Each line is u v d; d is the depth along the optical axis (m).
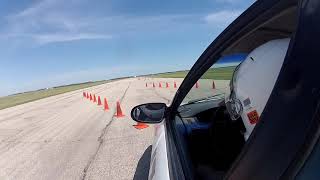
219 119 2.64
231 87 2.02
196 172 2.37
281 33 1.93
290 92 1.00
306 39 1.01
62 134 11.59
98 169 6.86
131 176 6.17
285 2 1.38
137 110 3.81
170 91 28.19
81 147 9.09
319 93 0.90
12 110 28.95
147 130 10.45
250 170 1.14
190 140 3.02
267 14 1.55
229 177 1.30
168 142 2.90
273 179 1.01
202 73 2.61
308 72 0.96
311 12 1.04
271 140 1.04
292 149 0.95
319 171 0.92
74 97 39.94
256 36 2.05
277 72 1.47
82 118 15.80
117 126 11.90
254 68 1.64
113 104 21.34
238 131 2.31
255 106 1.59
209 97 3.69
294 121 0.96
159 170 2.48
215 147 2.57
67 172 6.90
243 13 1.78
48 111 22.59
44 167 7.48
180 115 3.72
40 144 10.18
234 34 1.91
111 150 8.31
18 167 7.73
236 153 2.31
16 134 12.84
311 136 0.90
